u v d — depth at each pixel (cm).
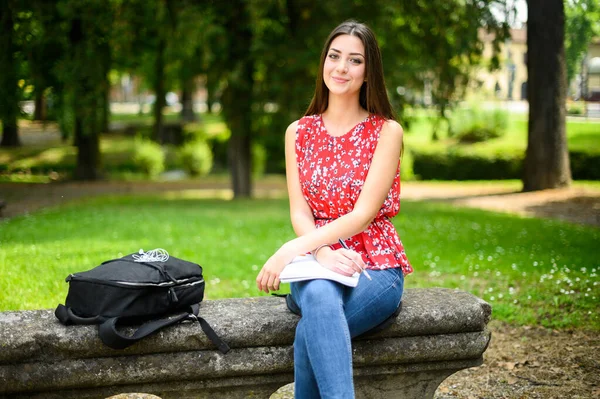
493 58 1380
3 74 1362
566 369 379
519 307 507
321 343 235
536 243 850
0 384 238
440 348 274
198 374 255
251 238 876
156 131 2900
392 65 1321
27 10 1387
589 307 498
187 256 719
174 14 1380
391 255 274
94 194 1753
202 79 1567
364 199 271
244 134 1520
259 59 1386
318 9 1395
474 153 2441
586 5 1535
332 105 291
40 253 688
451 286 590
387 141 279
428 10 1278
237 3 1395
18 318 254
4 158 2419
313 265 257
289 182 295
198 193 1853
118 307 244
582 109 2958
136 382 251
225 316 265
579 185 1853
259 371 261
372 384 281
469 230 986
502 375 373
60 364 243
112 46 1436
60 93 1511
